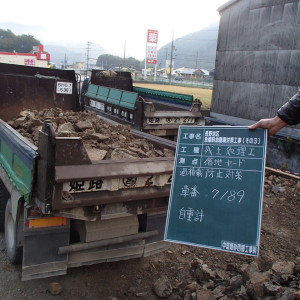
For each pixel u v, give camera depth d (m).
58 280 3.90
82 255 3.53
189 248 4.71
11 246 3.92
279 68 10.31
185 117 7.79
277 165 9.47
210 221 2.95
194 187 3.03
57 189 3.00
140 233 3.73
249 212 2.86
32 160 3.13
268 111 10.74
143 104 7.31
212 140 3.04
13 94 6.77
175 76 75.00
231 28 11.99
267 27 10.60
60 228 3.36
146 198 3.47
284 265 3.80
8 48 82.94
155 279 4.01
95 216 3.32
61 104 7.28
